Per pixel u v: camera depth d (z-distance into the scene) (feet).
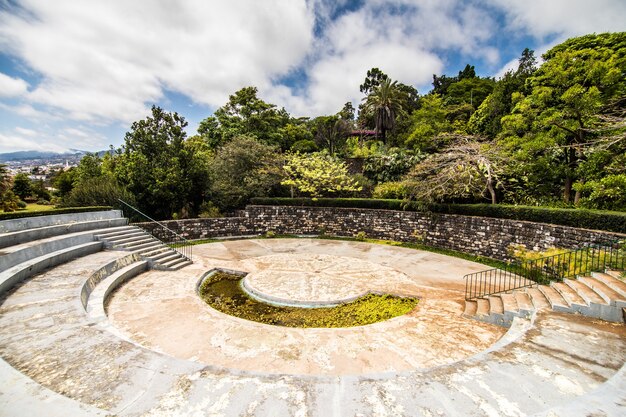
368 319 29.96
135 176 65.57
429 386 14.61
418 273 44.39
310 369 20.85
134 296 33.73
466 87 121.80
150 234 53.67
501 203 57.62
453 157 58.70
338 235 72.33
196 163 73.61
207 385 14.16
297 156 84.33
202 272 43.32
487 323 28.19
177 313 29.50
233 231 71.26
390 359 22.21
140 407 12.57
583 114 42.80
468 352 23.32
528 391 14.52
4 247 35.60
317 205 74.79
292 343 24.29
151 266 43.98
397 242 65.62
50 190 134.92
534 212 46.80
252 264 47.93
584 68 42.65
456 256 54.90
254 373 15.19
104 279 35.45
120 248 45.29
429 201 59.98
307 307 32.83
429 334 26.02
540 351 18.71
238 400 13.08
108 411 12.27
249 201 78.54
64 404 11.93
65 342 18.58
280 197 81.71
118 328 26.35
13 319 22.03
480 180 56.24
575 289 27.58
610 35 56.39
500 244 51.29
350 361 21.88
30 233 39.68
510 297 30.71
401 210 66.54
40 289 28.22
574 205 46.85
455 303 32.91
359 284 39.01
